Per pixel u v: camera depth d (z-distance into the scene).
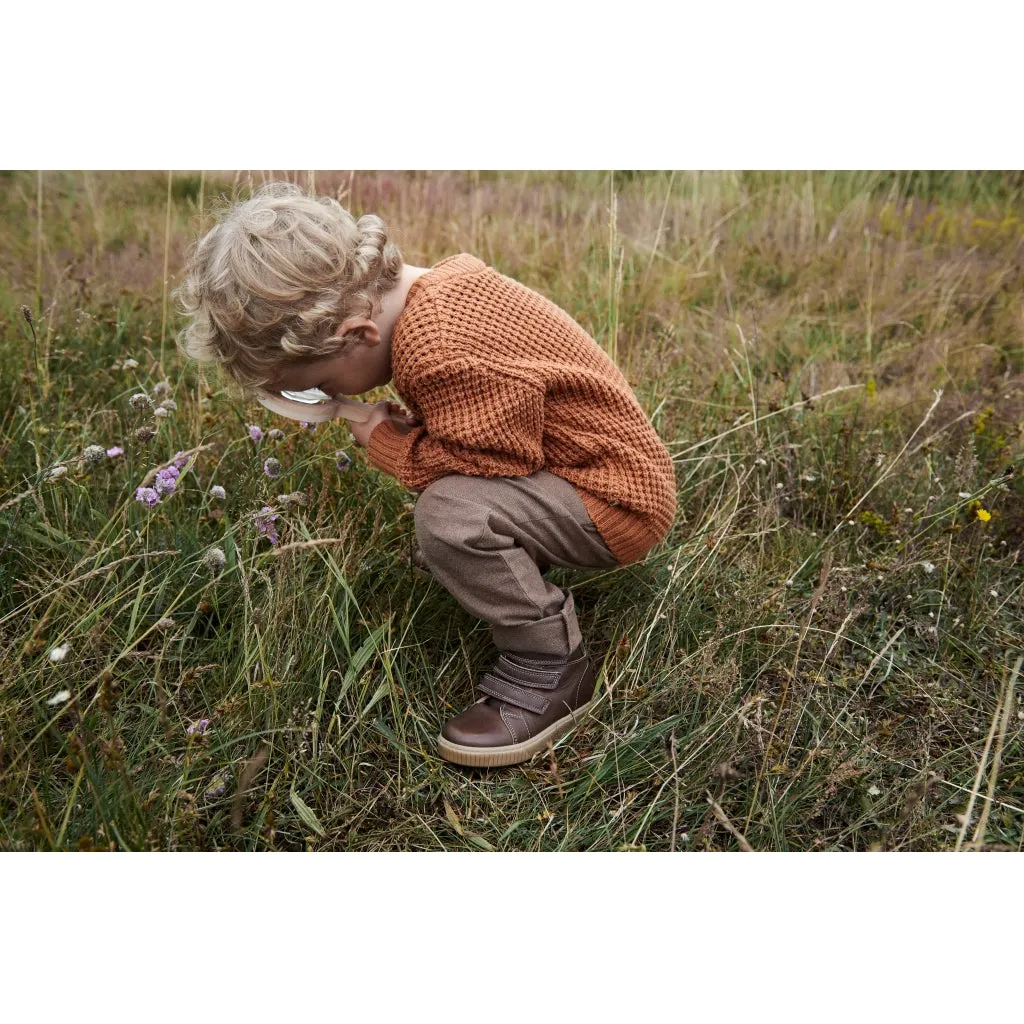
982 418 2.43
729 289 3.14
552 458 1.70
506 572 1.65
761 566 2.12
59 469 1.82
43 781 1.53
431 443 1.66
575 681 1.76
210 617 1.83
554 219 3.56
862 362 2.84
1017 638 1.99
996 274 3.19
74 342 2.63
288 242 1.51
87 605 1.75
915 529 2.21
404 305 1.65
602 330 2.64
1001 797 1.68
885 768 1.73
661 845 1.61
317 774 1.63
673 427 2.42
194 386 2.56
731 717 1.67
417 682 1.84
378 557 1.95
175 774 1.56
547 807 1.63
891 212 3.66
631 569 2.02
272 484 2.01
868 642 1.98
